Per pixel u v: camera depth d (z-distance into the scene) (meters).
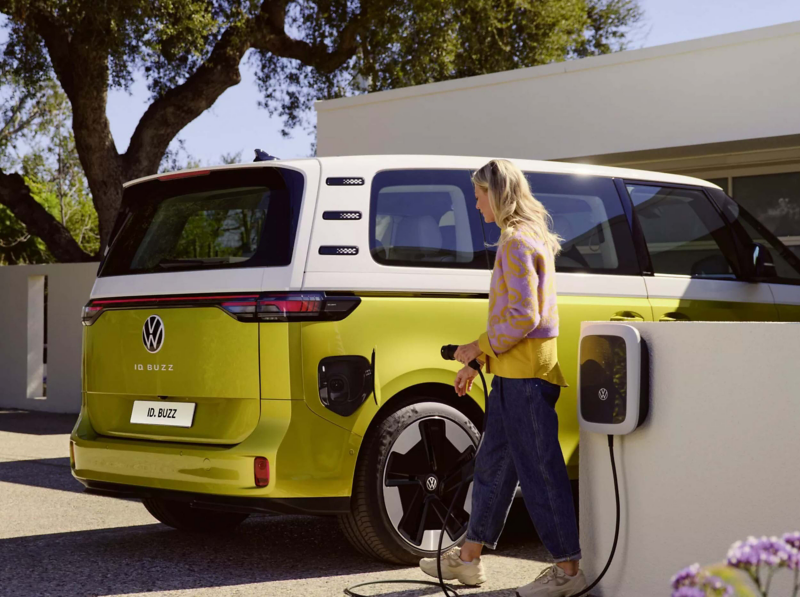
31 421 12.57
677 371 3.73
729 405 3.57
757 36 9.02
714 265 5.87
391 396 4.55
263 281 4.48
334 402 4.41
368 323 4.54
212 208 4.89
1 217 27.55
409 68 20.00
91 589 4.32
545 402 3.91
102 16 15.23
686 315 5.56
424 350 4.66
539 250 3.89
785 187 10.05
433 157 5.00
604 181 5.58
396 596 4.12
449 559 4.25
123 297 4.99
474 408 4.89
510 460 4.11
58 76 18.25
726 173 10.45
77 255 19.30
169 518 5.53
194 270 4.74
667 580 3.74
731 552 1.92
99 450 4.95
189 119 19.28
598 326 3.95
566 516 3.92
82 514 6.26
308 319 4.41
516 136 10.52
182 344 4.67
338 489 4.41
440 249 4.85
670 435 3.75
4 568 4.75
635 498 3.87
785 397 3.41
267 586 4.33
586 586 4.03
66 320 13.90
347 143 11.80
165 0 15.59
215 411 4.57
